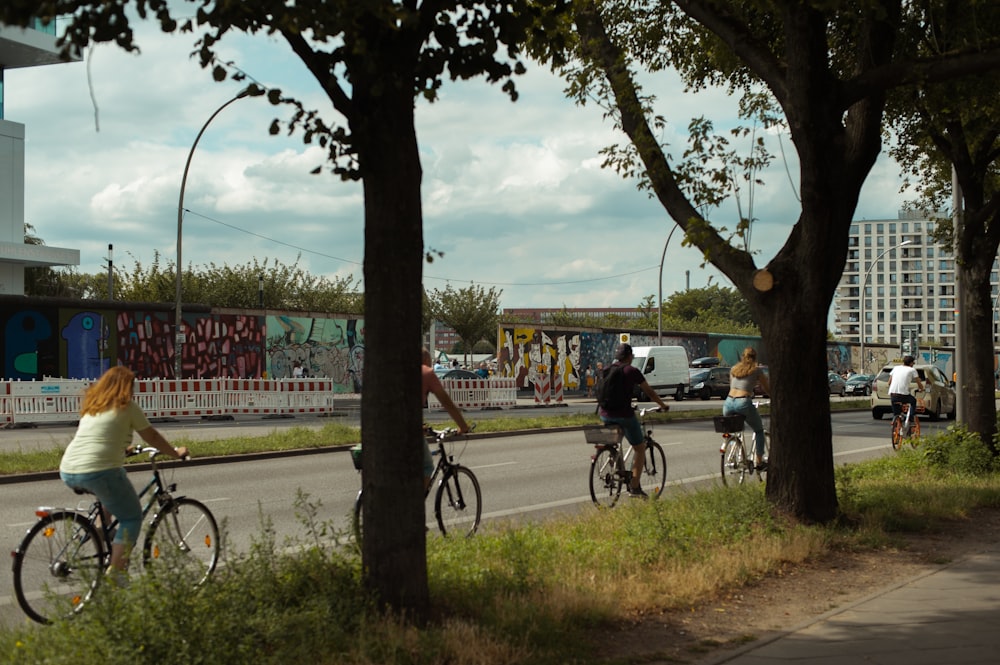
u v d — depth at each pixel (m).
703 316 118.94
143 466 15.83
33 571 6.41
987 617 6.37
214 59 5.37
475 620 5.69
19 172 48.50
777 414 9.49
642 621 6.28
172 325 39.12
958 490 11.74
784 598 7.01
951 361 79.88
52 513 6.49
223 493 13.09
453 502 9.23
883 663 5.35
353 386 49.03
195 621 4.64
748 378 13.44
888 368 32.34
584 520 9.52
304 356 45.97
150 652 4.44
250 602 5.16
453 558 7.23
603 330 55.09
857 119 9.05
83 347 35.84
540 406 41.47
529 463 17.08
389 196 5.43
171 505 7.19
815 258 9.13
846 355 86.38
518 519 10.73
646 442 12.48
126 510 6.65
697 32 12.41
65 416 28.02
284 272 66.88
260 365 43.31
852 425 29.16
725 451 13.30
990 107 12.84
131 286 61.09
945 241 18.25
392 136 5.41
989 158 14.59
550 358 51.19
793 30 8.70
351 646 4.96
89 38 4.69
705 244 9.51
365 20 5.29
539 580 6.72
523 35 5.70
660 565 7.60
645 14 12.54
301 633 4.91
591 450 19.67
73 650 4.62
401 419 5.52
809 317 9.28
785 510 9.41
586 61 10.29
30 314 34.28
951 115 13.41
